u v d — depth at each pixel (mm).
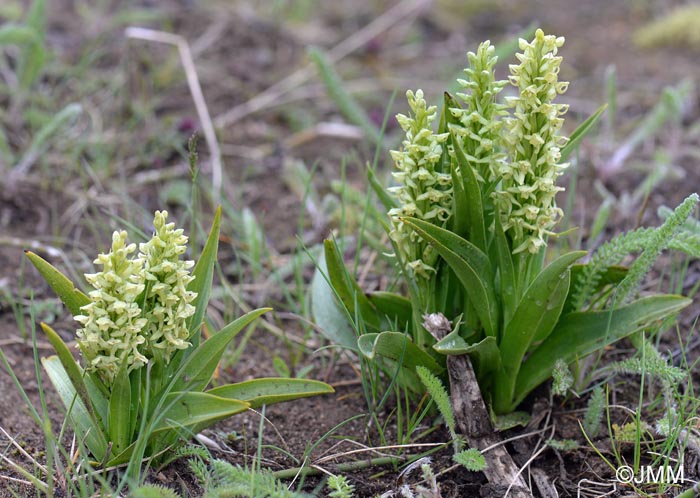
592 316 677
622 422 692
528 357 685
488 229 663
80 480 623
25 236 840
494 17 1354
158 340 635
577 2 1414
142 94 1000
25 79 938
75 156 891
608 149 913
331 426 704
